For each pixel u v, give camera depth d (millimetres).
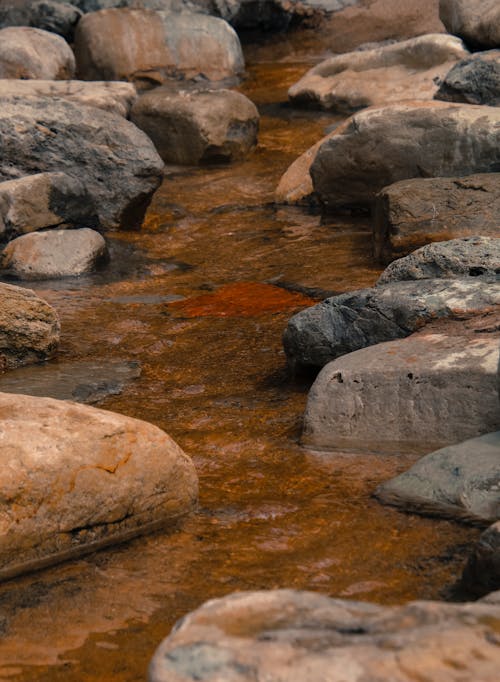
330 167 8891
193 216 9453
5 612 3346
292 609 2355
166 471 3965
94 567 3639
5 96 9359
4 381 5711
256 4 17781
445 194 7527
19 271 7750
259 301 6977
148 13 15070
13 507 3588
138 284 7586
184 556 3707
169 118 11250
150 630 3221
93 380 5711
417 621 2283
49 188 8375
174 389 5555
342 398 4680
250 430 4918
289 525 3900
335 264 7707
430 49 12672
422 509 3887
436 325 5129
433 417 4520
